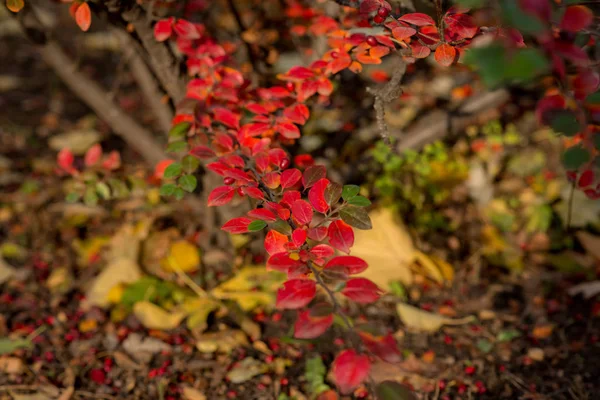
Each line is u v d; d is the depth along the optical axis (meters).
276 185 1.65
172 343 2.63
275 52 3.06
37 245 3.26
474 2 1.22
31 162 4.00
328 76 2.02
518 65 1.00
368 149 3.19
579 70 1.38
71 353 2.59
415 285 2.91
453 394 2.34
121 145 4.19
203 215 3.12
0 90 5.05
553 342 2.58
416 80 4.12
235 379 2.43
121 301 2.81
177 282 2.94
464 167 3.47
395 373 2.42
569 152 1.30
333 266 1.39
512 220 3.25
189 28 2.02
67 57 2.92
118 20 2.17
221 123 2.09
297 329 1.26
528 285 2.91
